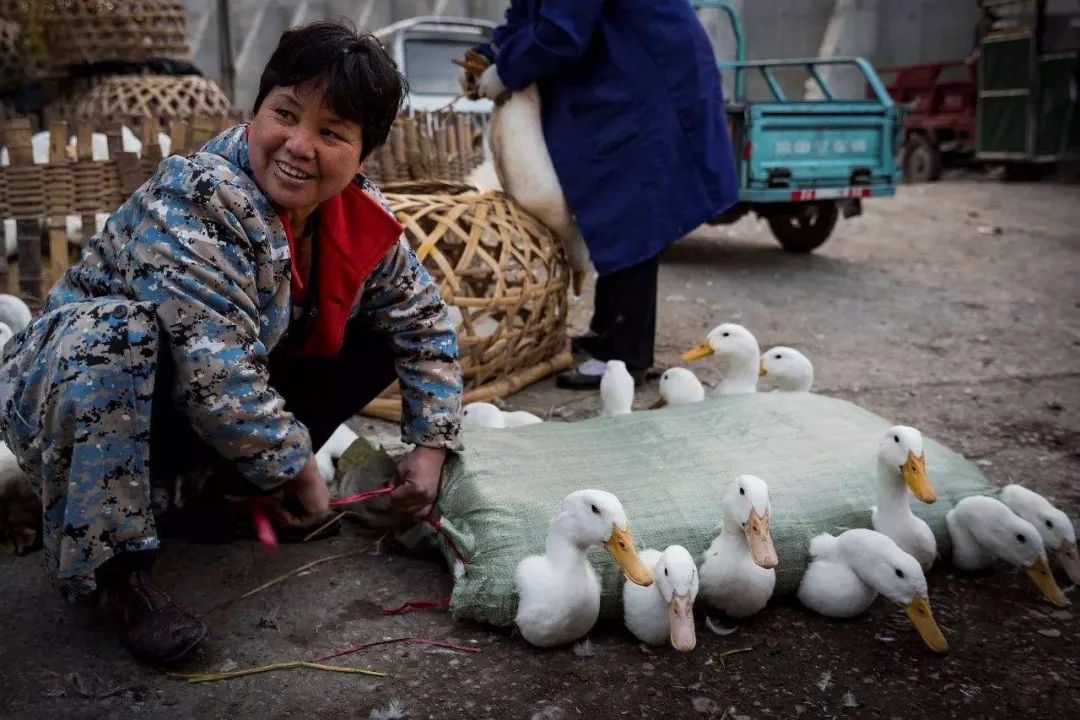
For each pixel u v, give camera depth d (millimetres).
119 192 3973
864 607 2387
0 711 1958
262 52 15461
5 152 4078
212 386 1946
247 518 2652
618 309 4137
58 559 1987
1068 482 3301
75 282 2104
